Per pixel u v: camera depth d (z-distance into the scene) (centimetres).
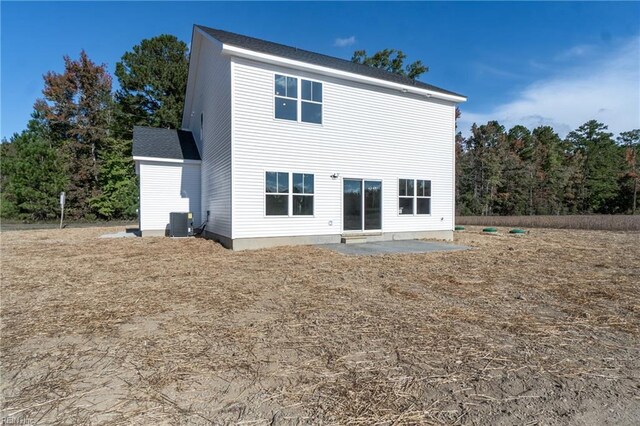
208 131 1275
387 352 298
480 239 1373
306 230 1070
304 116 1063
